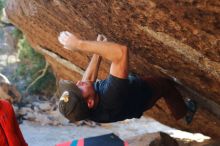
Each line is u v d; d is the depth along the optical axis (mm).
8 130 10281
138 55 13695
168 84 13242
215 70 10422
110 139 8031
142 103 11859
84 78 11758
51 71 55062
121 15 10938
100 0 10898
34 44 27688
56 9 15641
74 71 24156
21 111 45531
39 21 20594
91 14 12797
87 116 11016
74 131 42000
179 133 22656
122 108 10977
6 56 63312
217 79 11125
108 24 12508
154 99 12562
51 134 39812
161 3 8703
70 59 23250
